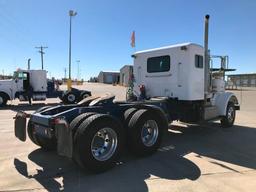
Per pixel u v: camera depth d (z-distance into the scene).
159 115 6.26
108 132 5.20
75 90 19.72
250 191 4.23
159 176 4.84
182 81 7.73
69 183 4.53
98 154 5.05
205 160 5.77
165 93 8.12
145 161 5.68
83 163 4.83
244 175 4.91
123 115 6.05
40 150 6.45
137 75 8.89
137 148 5.80
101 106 5.95
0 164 5.46
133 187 4.37
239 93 32.53
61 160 5.70
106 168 5.07
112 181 4.61
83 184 4.49
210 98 8.79
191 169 5.20
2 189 4.29
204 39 7.98
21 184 4.48
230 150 6.58
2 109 15.70
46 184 4.49
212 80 9.02
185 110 8.13
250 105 18.34
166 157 5.97
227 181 4.62
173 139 7.72
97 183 4.53
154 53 8.34
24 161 5.65
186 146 6.93
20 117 6.05
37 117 5.65
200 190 4.26
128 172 5.04
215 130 9.05
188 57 7.59
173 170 5.14
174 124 10.09
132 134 5.75
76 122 5.01
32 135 6.21
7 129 9.11
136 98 8.66
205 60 8.09
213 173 5.00
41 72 18.09
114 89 41.38
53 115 5.55
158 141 6.21
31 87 17.89
